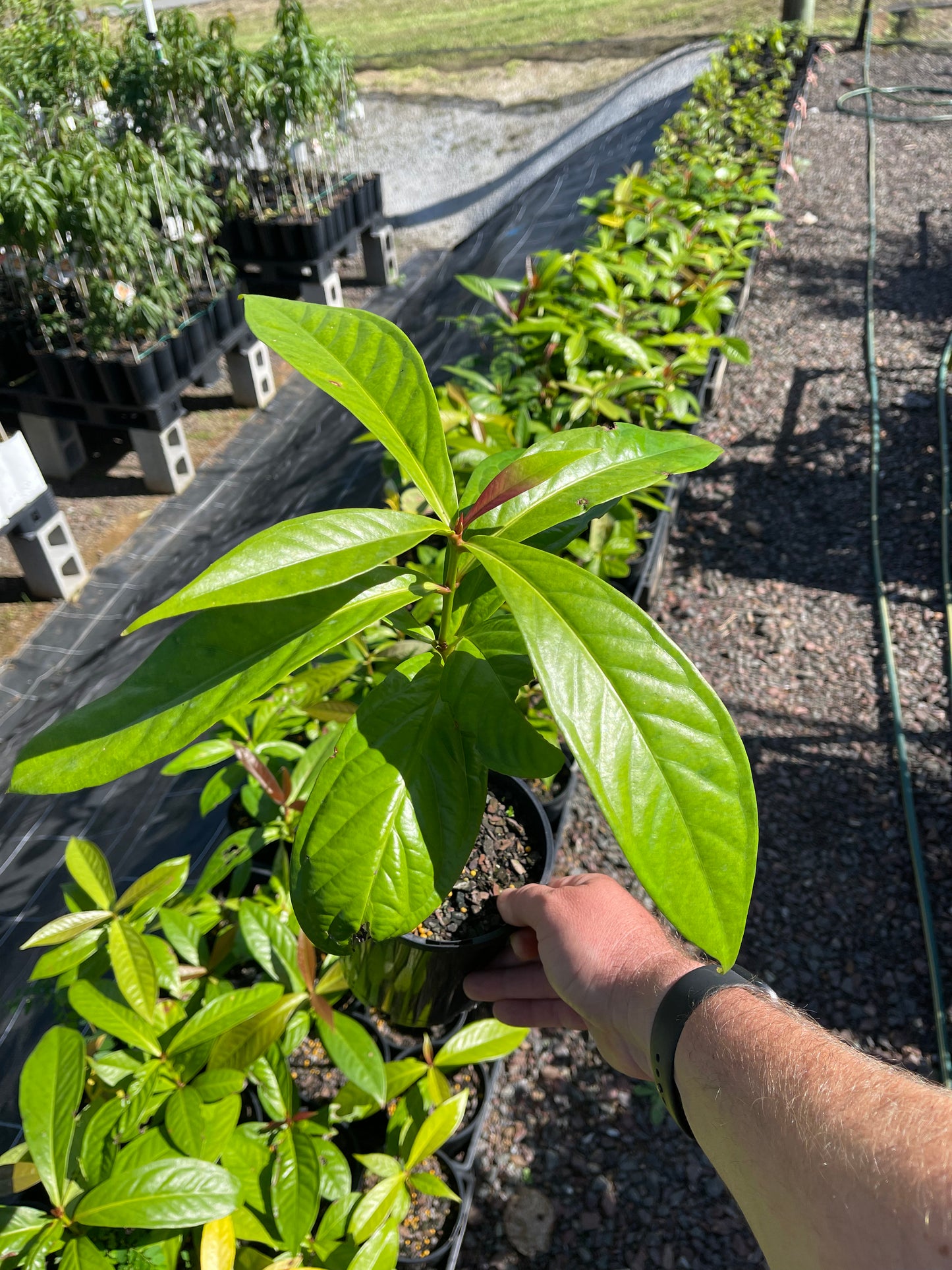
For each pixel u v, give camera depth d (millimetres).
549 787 2348
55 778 727
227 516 4199
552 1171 1980
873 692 3160
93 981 1598
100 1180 1281
